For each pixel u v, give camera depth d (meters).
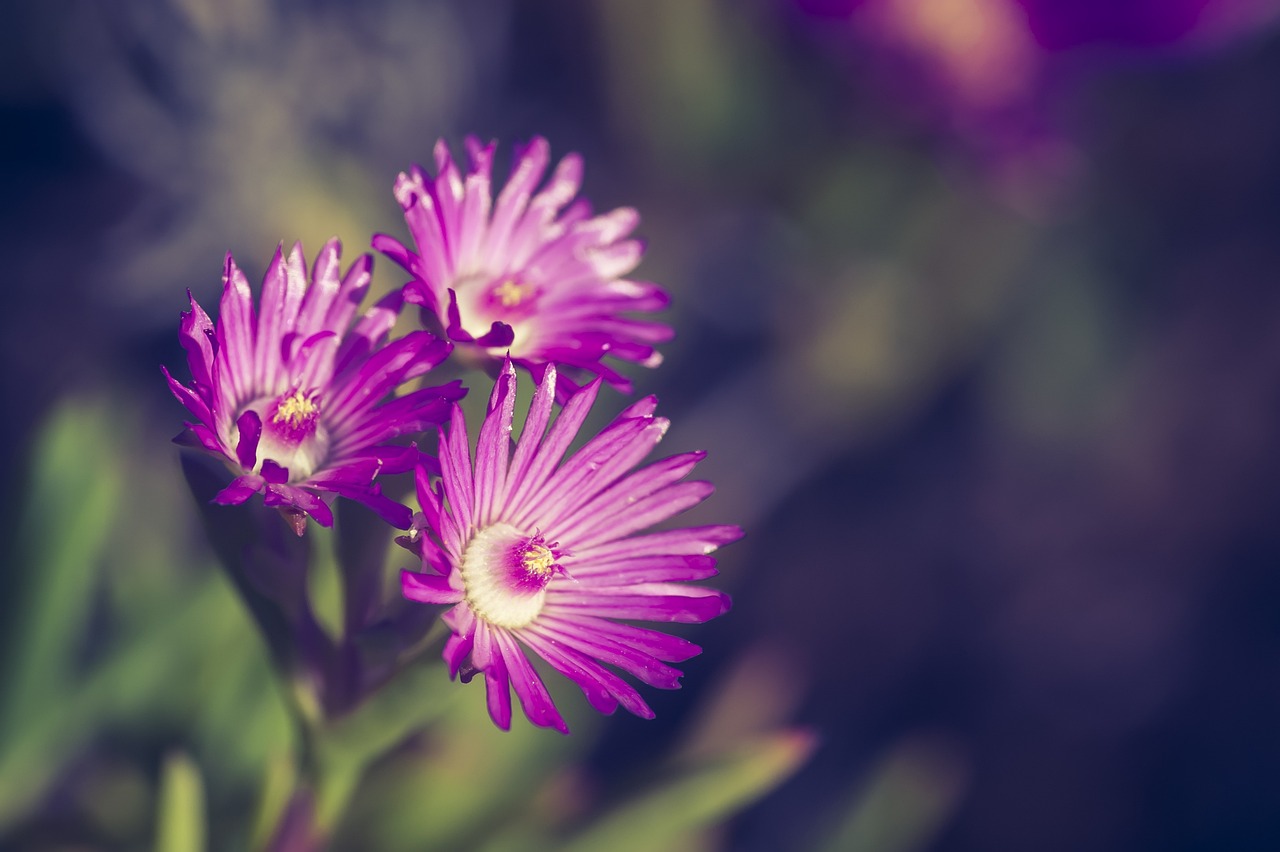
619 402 0.49
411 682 0.34
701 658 0.71
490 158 0.35
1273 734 0.69
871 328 0.69
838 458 0.75
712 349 0.73
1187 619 0.72
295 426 0.32
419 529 0.32
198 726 0.45
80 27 0.65
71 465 0.43
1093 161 0.69
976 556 0.74
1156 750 0.70
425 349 0.33
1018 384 0.70
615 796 0.40
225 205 0.65
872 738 0.71
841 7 0.58
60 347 0.66
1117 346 0.71
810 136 0.64
